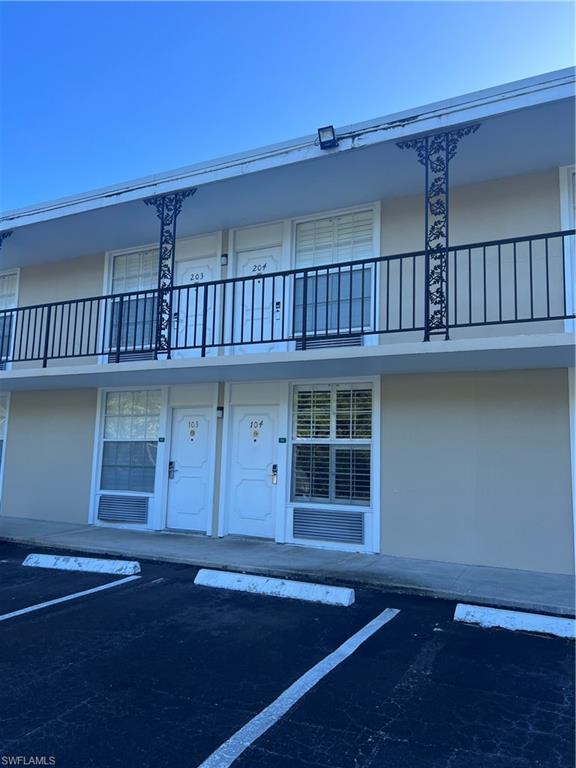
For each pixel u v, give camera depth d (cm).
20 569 736
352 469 855
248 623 515
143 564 771
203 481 981
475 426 768
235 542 897
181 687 378
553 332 732
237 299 978
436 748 307
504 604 577
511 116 643
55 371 957
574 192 745
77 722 330
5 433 1197
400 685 384
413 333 818
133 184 885
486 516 746
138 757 294
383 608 567
